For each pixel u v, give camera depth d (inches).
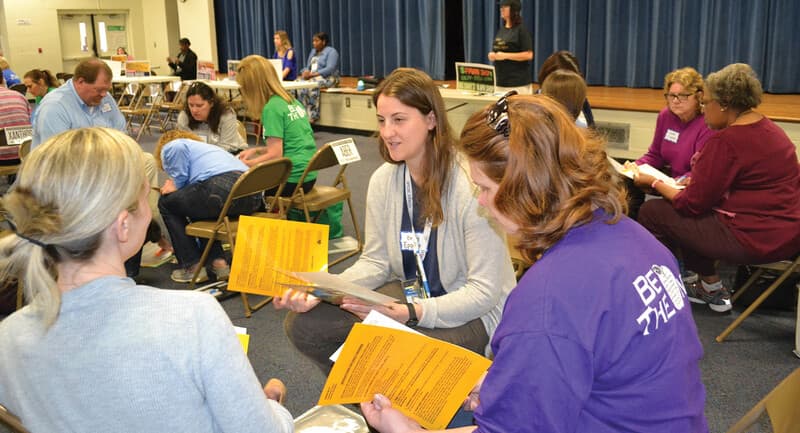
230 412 37.4
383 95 71.0
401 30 369.7
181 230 136.3
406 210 76.0
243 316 123.9
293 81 334.0
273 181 129.4
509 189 37.7
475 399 52.7
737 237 108.3
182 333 36.7
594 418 36.8
